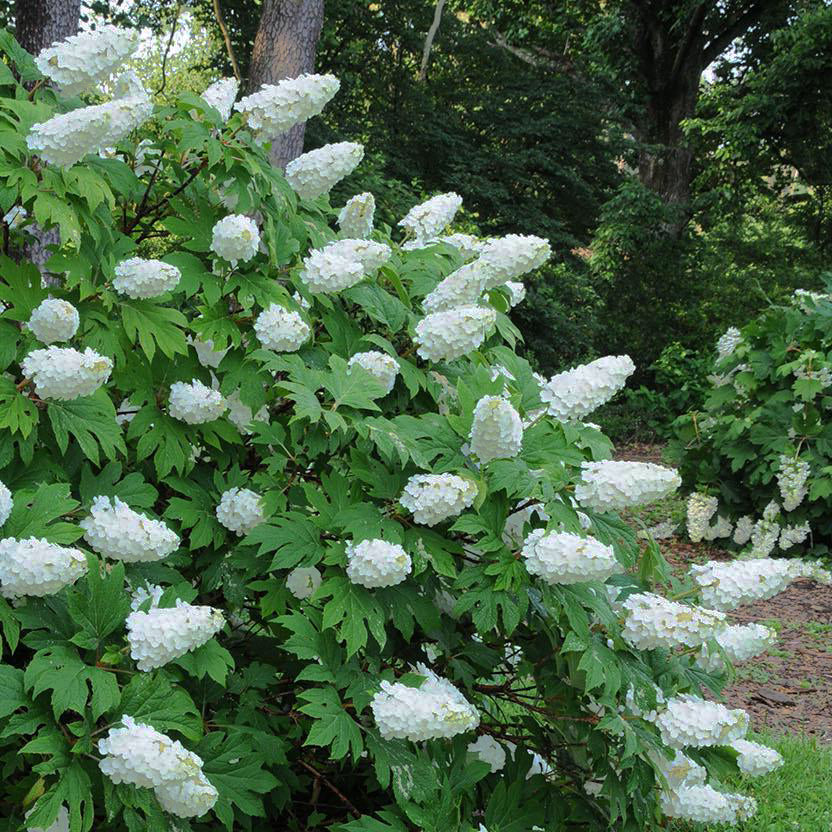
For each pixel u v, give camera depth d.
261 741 2.58
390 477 2.76
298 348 2.94
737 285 22.83
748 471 8.66
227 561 2.79
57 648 2.21
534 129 21.06
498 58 22.70
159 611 2.26
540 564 2.58
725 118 22.11
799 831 4.05
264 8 10.72
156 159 3.09
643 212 21.12
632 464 2.74
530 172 21.83
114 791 2.12
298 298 3.10
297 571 2.75
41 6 7.96
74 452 2.68
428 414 2.85
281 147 10.56
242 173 2.96
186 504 2.75
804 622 7.07
